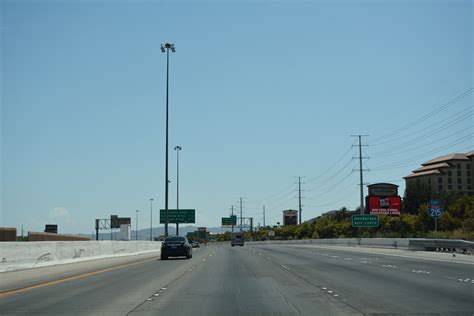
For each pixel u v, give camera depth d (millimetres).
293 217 165250
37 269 27781
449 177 111562
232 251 59281
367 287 18422
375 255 41469
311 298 15742
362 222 73688
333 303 14625
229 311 13375
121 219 90250
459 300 14844
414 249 44344
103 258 39062
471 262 30094
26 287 19219
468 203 75000
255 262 34875
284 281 21172
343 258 38250
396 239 49031
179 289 18438
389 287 18281
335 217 121312
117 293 17297
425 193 99625
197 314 12938
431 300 14875
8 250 26094
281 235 141250
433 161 116812
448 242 38625
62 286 19547
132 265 32031
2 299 15852
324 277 22672
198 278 22766
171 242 40125
